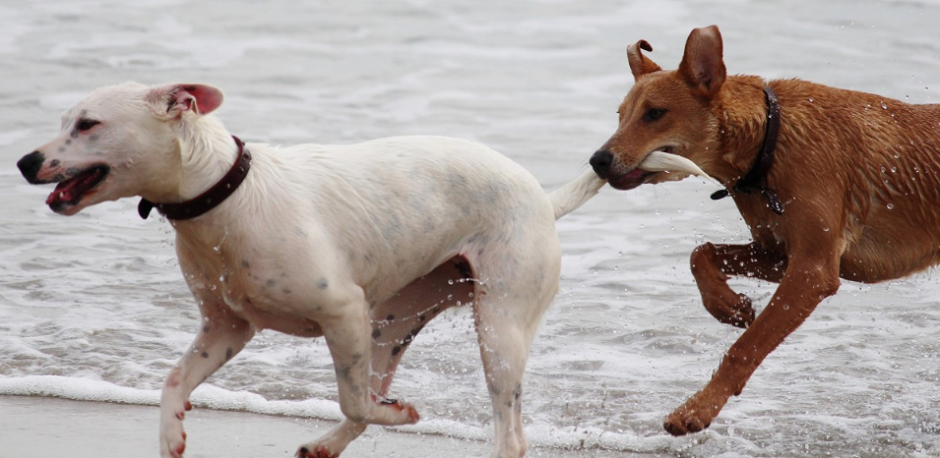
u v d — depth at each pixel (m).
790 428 9.66
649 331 12.13
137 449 8.87
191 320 12.40
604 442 9.34
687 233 15.66
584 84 23.81
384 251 8.16
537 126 20.88
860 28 26.98
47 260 14.25
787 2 29.41
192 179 7.39
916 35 26.31
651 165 9.59
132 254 14.65
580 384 10.73
